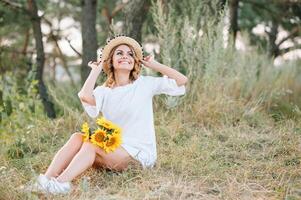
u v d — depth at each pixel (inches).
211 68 273.0
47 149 220.8
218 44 275.3
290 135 222.7
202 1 291.9
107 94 183.5
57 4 485.1
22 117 264.2
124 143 180.9
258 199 157.2
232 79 284.2
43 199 159.9
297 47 422.3
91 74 186.2
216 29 282.4
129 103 181.9
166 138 227.5
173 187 163.8
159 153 204.8
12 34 500.1
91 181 176.1
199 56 278.4
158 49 301.7
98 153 175.6
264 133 236.1
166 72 189.0
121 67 183.8
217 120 248.4
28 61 432.8
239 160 197.2
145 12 295.6
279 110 273.4
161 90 188.5
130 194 159.9
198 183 168.6
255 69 307.3
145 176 174.6
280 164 187.6
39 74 355.9
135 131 182.7
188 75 271.0
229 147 214.4
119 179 174.7
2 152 217.9
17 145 225.1
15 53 439.8
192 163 188.1
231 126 239.3
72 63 546.3
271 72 328.5
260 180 173.5
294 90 323.3
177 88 188.5
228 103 259.6
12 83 286.7
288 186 164.1
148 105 185.6
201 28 293.3
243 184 166.6
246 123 246.7
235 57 306.5
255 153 206.2
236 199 156.4
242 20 503.5
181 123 244.8
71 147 176.9
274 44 447.5
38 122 252.1
